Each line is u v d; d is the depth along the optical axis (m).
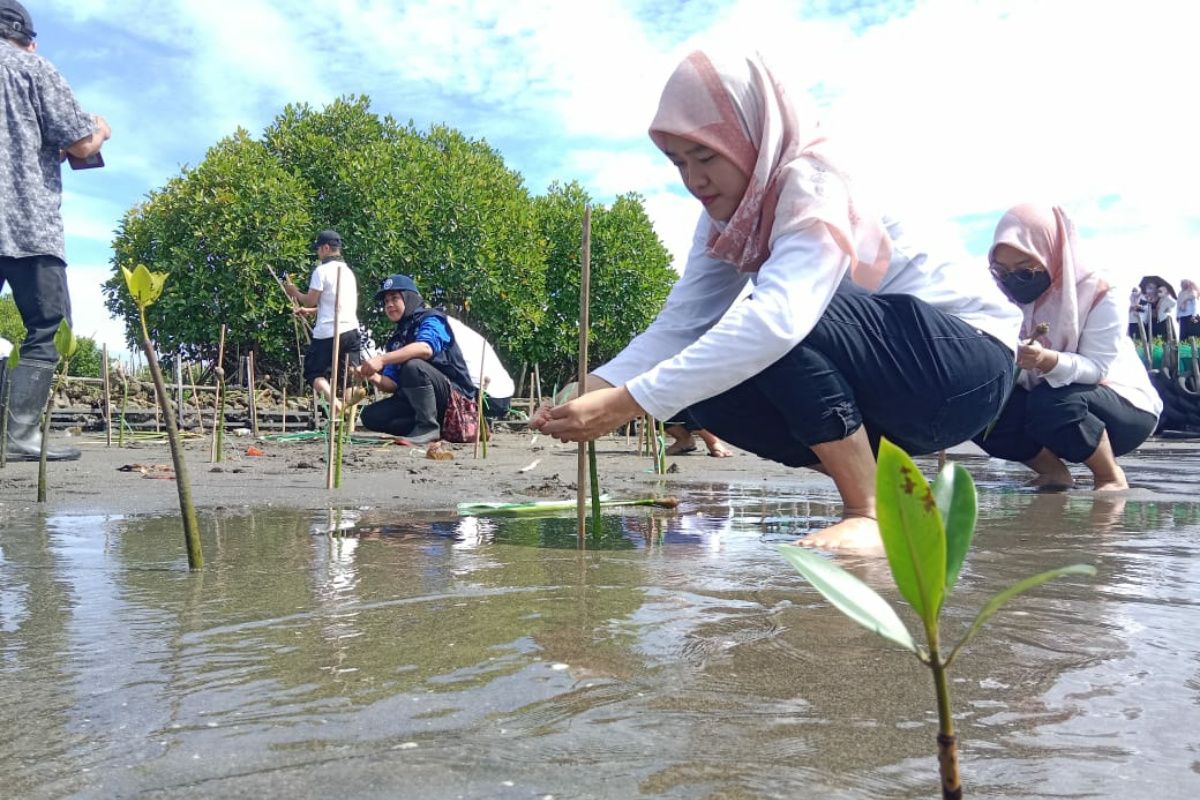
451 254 16.61
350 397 6.02
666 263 21.55
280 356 16.03
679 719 0.97
